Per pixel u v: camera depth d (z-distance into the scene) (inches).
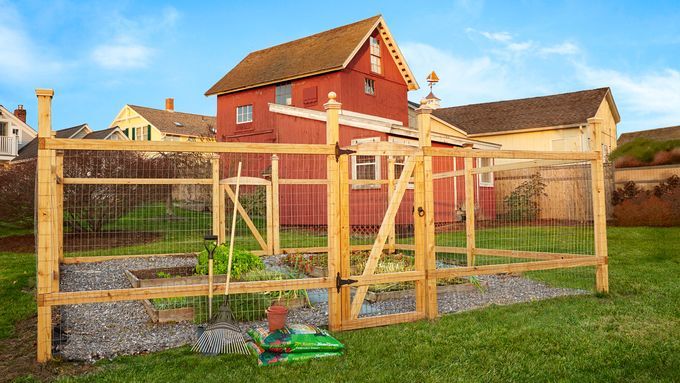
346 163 201.8
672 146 611.8
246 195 598.9
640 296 250.4
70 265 369.1
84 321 216.8
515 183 719.1
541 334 185.6
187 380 143.4
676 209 564.7
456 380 143.8
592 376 146.2
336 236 198.2
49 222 164.7
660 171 613.0
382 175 551.8
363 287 203.9
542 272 326.6
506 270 231.5
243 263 305.7
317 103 795.4
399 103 899.4
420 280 216.1
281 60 885.8
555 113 921.5
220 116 922.1
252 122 871.1
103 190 459.2
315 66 788.6
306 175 600.1
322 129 638.5
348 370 151.1
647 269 323.6
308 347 164.1
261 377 145.3
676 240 453.4
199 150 180.1
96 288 282.5
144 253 422.3
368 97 828.0
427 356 163.3
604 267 259.4
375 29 856.3
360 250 431.5
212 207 431.5
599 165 263.0
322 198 582.9
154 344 182.2
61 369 157.2
